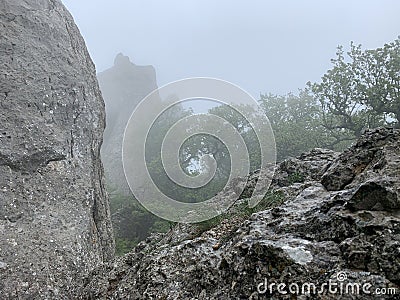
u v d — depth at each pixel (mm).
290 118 20406
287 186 5832
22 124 6707
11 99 6855
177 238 5559
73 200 6664
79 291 5629
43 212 6199
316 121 17688
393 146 4133
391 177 3465
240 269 3650
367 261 3047
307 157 6816
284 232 3805
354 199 3520
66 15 9367
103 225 7598
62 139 7125
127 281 4922
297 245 3434
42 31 8094
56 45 8156
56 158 6852
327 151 6930
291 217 3980
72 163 7086
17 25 7773
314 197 4348
